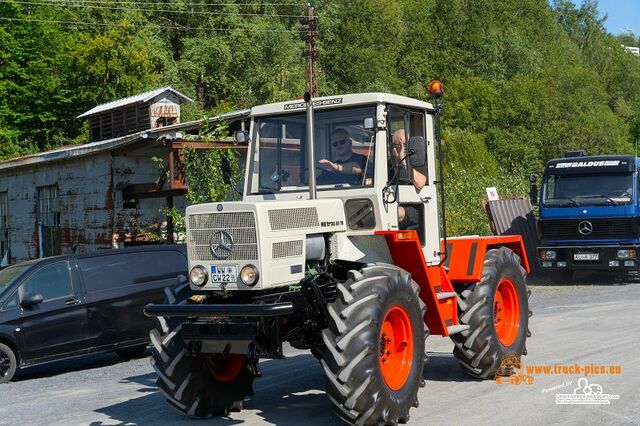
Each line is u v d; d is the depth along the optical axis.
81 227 19.78
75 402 8.08
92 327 10.62
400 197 7.02
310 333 6.40
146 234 18.42
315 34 35.72
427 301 6.98
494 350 7.83
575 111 50.28
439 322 7.03
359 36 60.06
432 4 72.44
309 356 10.20
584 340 10.28
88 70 39.06
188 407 6.68
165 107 27.92
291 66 49.66
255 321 5.98
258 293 6.15
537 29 80.44
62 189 20.62
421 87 62.16
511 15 78.31
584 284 18.64
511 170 45.91
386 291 6.09
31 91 38.66
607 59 94.38
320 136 6.99
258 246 5.91
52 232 21.30
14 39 39.16
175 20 51.62
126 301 10.98
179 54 50.38
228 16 51.72
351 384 5.73
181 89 45.22
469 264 7.78
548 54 76.19
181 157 15.67
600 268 17.91
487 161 30.48
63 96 39.16
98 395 8.43
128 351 11.80
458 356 7.90
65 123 39.91
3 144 36.75
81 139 38.12
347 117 6.90
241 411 7.14
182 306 6.02
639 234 17.67
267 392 7.97
